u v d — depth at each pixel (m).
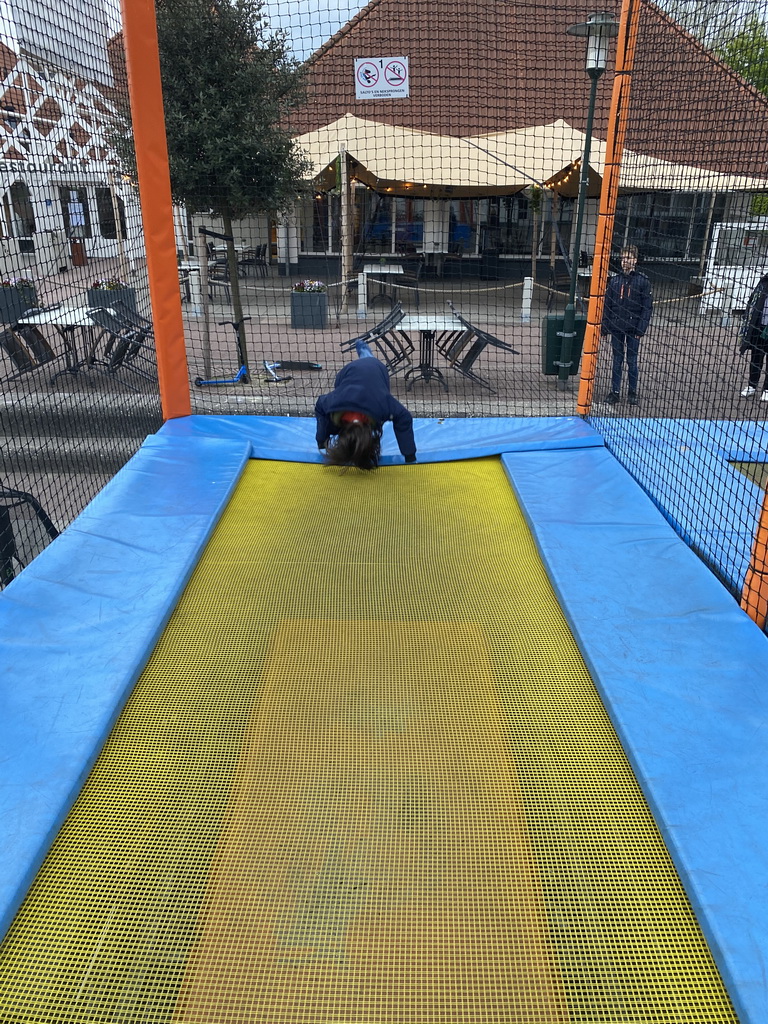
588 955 1.65
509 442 4.75
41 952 1.65
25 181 8.15
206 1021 1.53
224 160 7.50
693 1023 1.51
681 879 1.77
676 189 5.06
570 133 10.20
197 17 7.05
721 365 6.73
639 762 2.07
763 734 2.17
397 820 1.99
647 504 3.74
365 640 2.73
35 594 2.90
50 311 9.02
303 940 1.69
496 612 2.91
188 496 3.87
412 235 17.58
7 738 2.16
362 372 4.47
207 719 2.35
